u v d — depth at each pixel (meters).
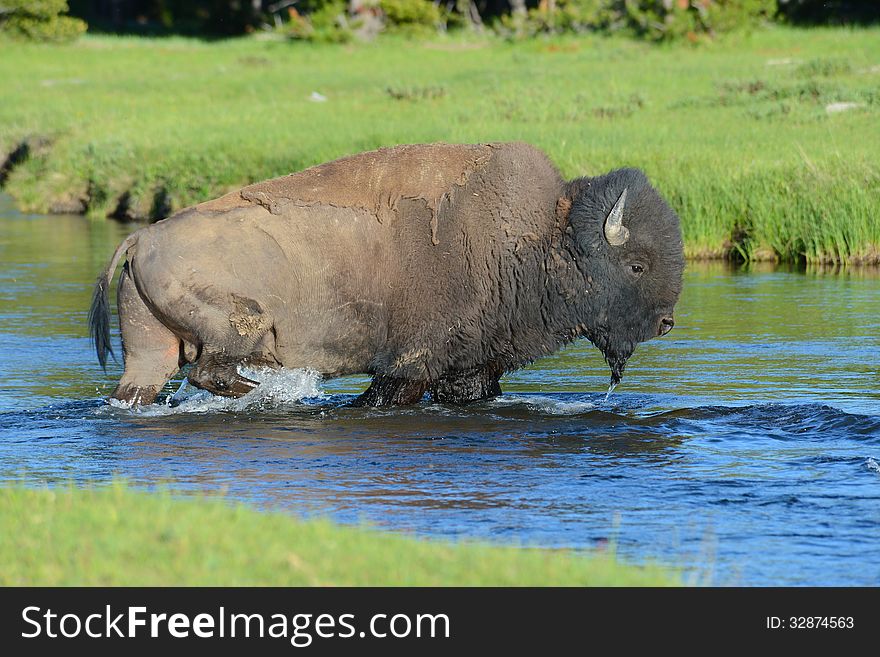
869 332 36.84
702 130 70.38
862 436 26.03
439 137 67.31
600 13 139.88
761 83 86.94
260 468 23.69
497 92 92.69
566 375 32.84
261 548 16.44
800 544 19.31
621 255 27.36
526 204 27.50
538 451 25.06
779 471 23.50
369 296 27.31
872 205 50.66
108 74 124.31
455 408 28.59
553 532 19.84
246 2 175.38
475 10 159.50
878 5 136.00
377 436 26.17
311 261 27.02
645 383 31.36
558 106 82.81
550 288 27.59
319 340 27.34
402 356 27.69
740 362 33.38
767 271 49.22
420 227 27.31
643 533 19.83
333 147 65.44
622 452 24.98
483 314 27.61
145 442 25.58
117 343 36.34
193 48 151.25
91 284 46.41
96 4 197.62
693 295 43.41
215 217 26.92
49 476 23.08
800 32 124.38
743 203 53.19
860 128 68.69
